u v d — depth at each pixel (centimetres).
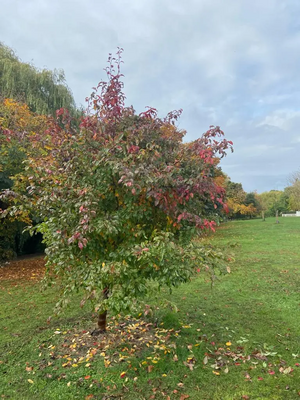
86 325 435
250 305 518
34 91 1306
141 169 269
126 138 336
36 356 352
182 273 294
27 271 894
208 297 564
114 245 336
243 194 3606
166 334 399
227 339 387
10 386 295
